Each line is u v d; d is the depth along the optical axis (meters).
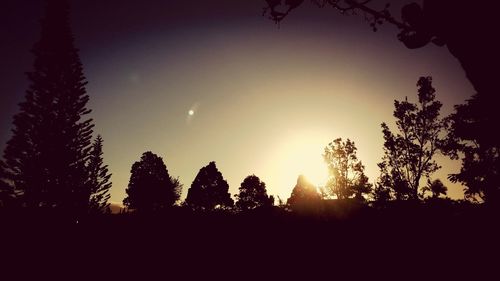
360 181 32.34
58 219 24.69
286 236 16.91
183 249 16.28
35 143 25.23
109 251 16.69
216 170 49.34
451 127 21.94
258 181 49.19
